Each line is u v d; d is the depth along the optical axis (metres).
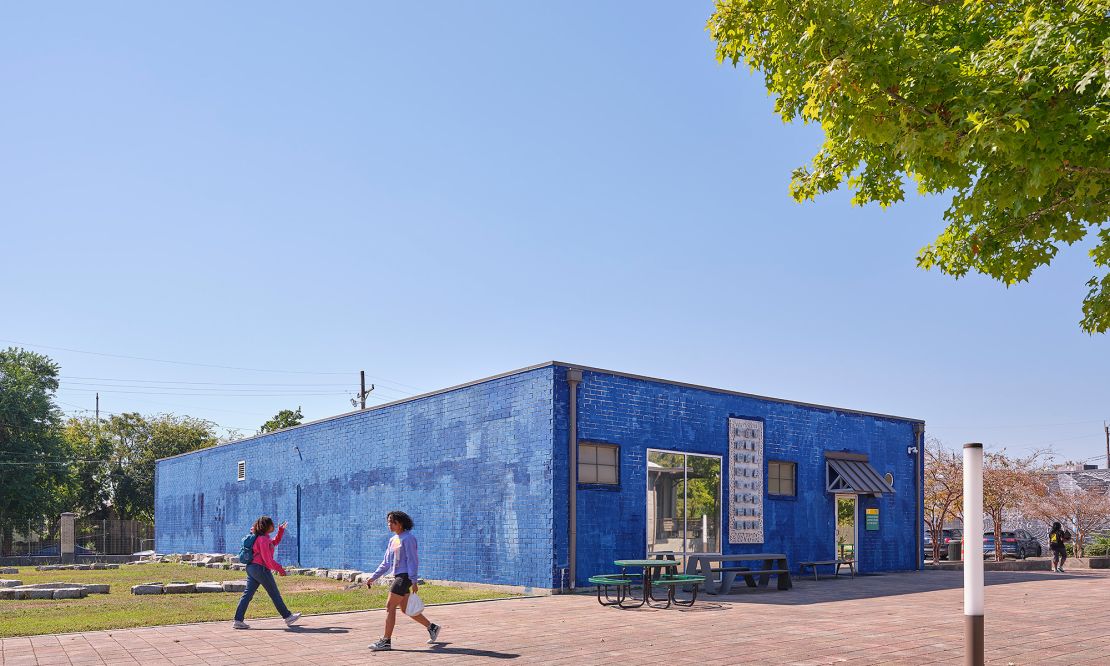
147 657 10.09
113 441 60.78
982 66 7.44
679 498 20.27
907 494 26.75
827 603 15.88
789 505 22.97
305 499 28.17
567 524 17.94
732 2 9.27
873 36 7.66
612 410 19.12
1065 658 9.83
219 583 20.14
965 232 9.41
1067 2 7.17
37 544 49.28
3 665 9.62
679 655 10.01
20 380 50.19
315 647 10.76
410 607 10.66
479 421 20.16
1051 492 45.34
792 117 9.29
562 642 11.03
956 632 11.83
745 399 22.34
